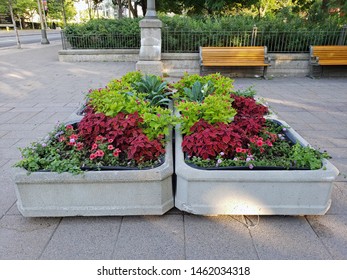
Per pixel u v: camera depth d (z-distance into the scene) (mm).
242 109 3744
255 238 2322
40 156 2707
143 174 2373
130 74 4668
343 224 2473
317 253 2189
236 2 13922
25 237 2330
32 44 19953
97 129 2918
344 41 8828
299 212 2484
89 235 2354
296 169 2471
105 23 11609
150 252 2197
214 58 8297
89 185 2398
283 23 9273
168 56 8594
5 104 5910
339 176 3160
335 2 9516
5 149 3830
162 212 2516
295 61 8648
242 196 2434
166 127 2914
